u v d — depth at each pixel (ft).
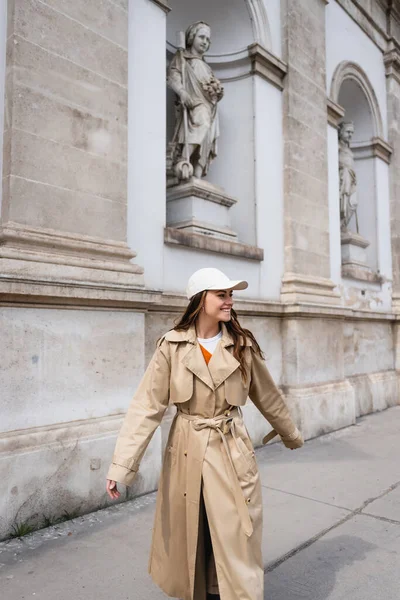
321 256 23.94
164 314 16.48
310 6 24.62
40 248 12.17
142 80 16.05
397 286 32.83
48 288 11.74
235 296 19.77
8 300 11.25
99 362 13.12
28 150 12.08
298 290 21.83
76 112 13.19
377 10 32.58
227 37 22.72
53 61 12.72
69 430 12.19
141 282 14.29
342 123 30.25
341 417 23.39
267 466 16.99
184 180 19.39
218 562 6.51
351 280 28.09
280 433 8.02
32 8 12.35
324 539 11.03
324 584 9.07
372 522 12.05
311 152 23.89
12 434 11.25
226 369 7.11
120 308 13.67
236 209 22.02
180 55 20.01
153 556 7.34
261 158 21.76
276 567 9.72
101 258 13.48
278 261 22.13
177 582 7.00
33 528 11.24
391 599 8.59
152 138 16.26
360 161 32.65
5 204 11.84
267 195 21.90
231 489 6.78
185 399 7.10
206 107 20.13
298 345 21.35
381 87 33.14
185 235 17.25
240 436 7.23
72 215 12.97
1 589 8.82
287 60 23.00
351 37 29.60
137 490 13.52
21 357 11.53
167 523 7.14
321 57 25.22
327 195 24.77
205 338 7.48
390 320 31.60
